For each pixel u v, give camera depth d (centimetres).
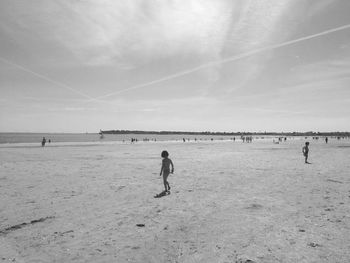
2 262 458
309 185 1152
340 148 4412
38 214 748
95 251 505
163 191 1052
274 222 665
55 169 1728
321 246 514
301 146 5441
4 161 2220
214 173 1544
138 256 482
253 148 4706
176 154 3178
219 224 655
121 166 1906
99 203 869
